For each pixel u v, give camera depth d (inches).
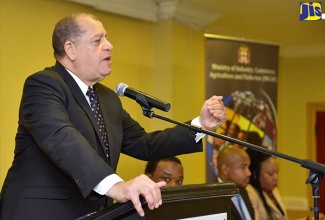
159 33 194.1
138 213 63.2
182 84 196.5
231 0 185.8
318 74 281.9
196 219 70.1
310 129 284.2
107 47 88.3
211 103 90.7
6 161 142.5
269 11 201.0
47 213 79.5
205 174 191.9
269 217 187.9
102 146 84.4
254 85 200.7
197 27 203.2
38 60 151.0
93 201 83.4
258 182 193.0
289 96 287.9
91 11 168.2
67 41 86.8
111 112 91.8
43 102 77.1
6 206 81.8
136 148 96.6
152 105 83.0
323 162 283.7
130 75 185.3
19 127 84.1
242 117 198.2
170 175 146.0
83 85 88.0
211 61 192.5
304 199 283.7
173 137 93.8
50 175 81.0
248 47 199.3
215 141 192.5
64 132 72.0
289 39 257.9
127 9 178.9
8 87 142.9
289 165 287.7
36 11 150.1
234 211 162.6
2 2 141.4
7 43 142.6
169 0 185.3
